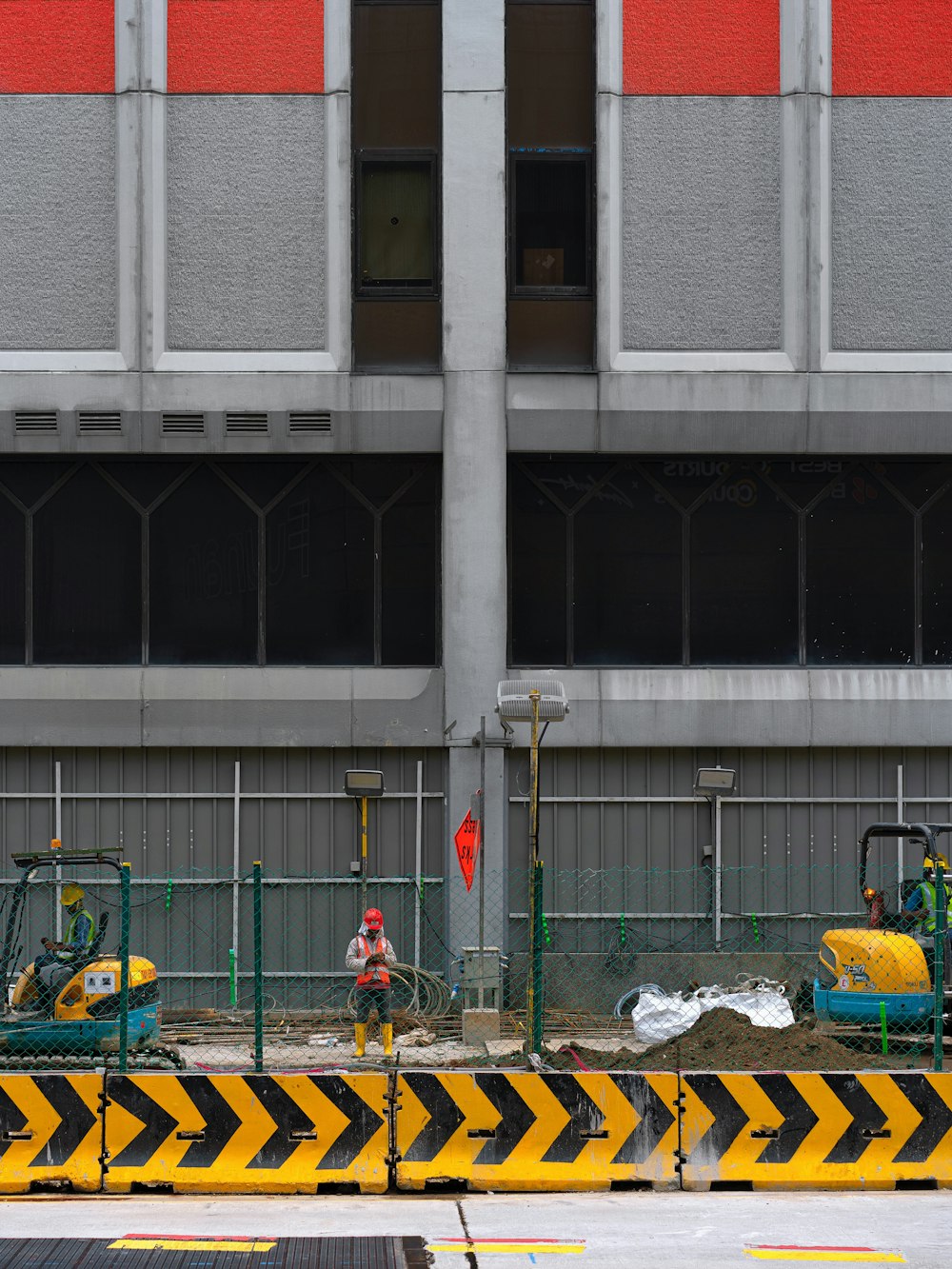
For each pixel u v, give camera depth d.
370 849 21.55
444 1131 12.11
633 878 21.62
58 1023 16.14
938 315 21.81
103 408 21.34
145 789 21.59
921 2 21.89
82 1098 12.10
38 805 21.55
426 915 21.45
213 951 21.33
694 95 21.73
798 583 22.16
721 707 21.64
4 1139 12.08
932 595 22.09
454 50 21.59
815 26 21.64
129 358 21.38
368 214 21.89
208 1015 20.56
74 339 21.53
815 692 21.77
